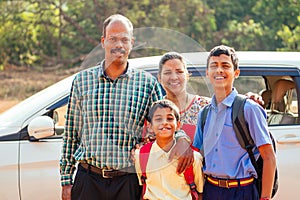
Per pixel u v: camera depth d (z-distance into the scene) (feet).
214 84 13.28
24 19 56.70
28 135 16.21
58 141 16.25
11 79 54.95
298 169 16.72
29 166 16.06
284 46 50.52
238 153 13.12
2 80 54.54
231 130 13.08
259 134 12.89
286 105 17.63
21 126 16.30
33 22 56.49
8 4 56.34
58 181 16.05
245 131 13.00
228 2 52.75
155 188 13.42
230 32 50.80
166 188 13.30
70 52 56.13
